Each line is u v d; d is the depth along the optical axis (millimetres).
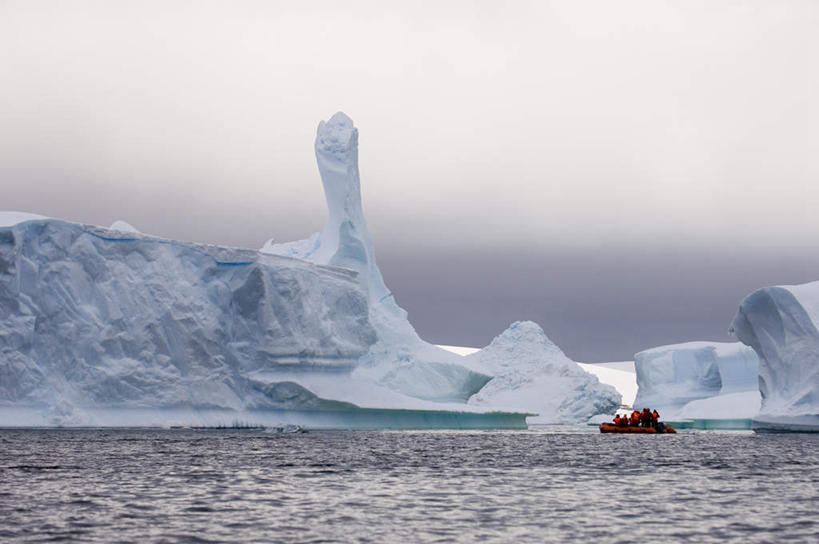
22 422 140625
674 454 122500
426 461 105250
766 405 161125
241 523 60281
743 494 76812
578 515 64688
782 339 159125
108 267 153750
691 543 55344
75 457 104250
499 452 122250
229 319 162625
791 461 110375
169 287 157375
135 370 151125
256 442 132250
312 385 164625
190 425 153375
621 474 93500
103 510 65000
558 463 106125
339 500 71062
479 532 58094
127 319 152375
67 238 150250
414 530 58531
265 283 162375
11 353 141500
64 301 148000
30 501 69000
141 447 119750
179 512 64438
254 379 160875
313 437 147125
